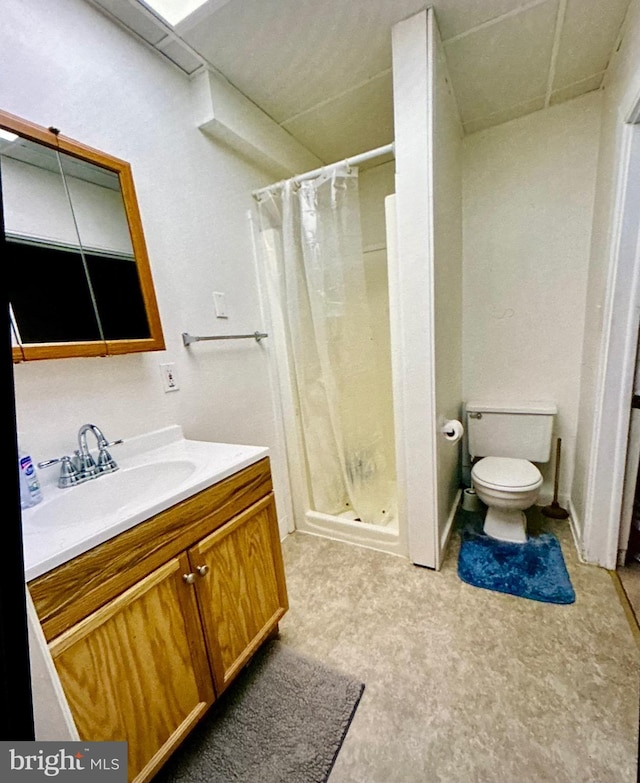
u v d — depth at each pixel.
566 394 2.08
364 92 1.68
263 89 1.63
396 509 2.16
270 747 1.01
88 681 0.75
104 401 1.22
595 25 1.35
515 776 0.91
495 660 1.23
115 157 1.22
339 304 1.84
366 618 1.45
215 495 1.06
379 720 1.06
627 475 1.53
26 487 0.95
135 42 1.31
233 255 1.75
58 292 1.08
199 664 1.00
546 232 1.98
